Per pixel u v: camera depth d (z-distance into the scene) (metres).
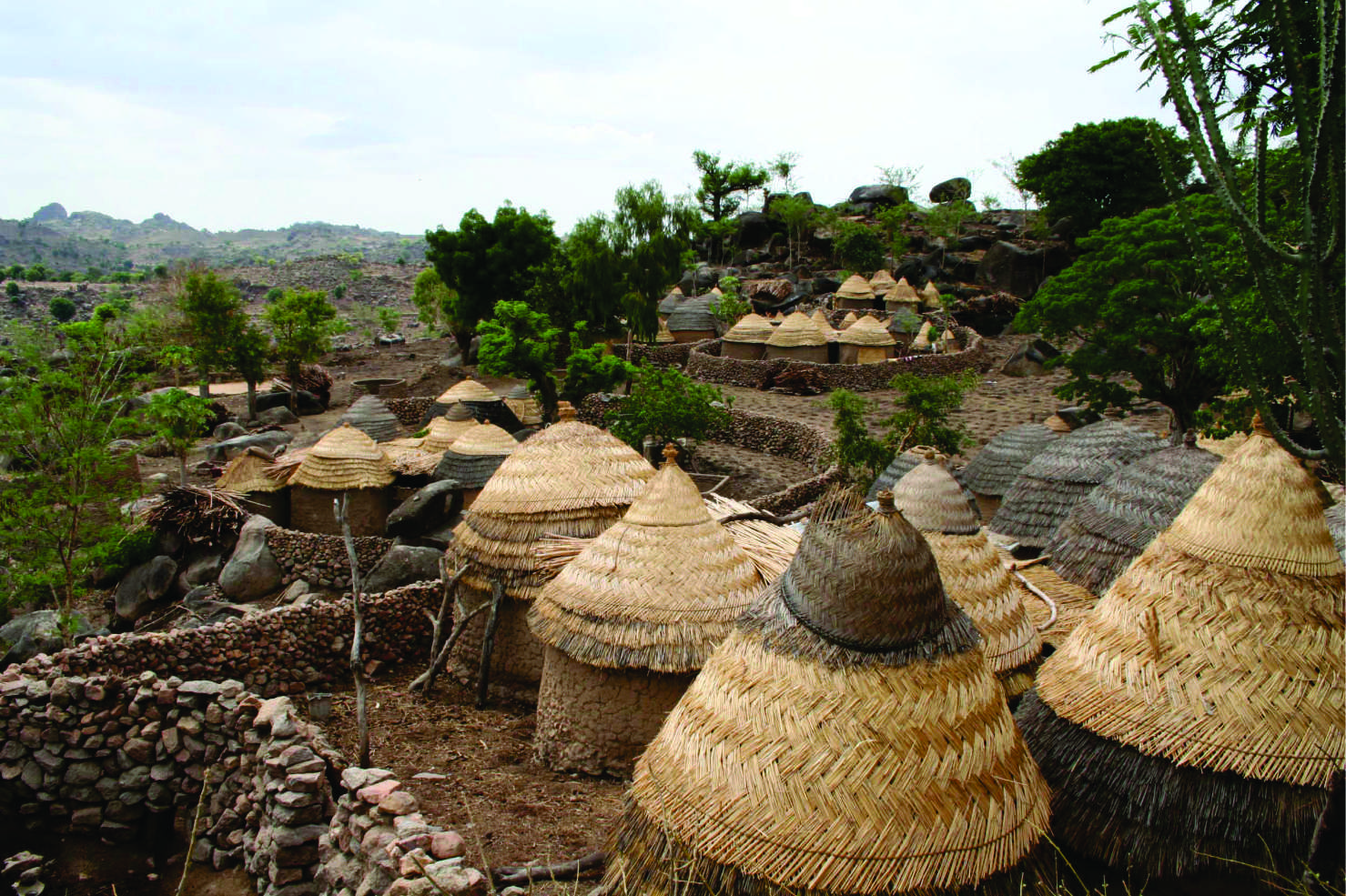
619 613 11.26
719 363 45.53
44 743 12.37
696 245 80.00
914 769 5.83
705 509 12.11
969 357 47.03
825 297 62.25
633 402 30.72
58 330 22.19
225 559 23.41
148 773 12.19
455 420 29.38
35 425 19.98
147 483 24.23
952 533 9.80
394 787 8.91
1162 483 11.52
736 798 6.06
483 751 12.61
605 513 14.83
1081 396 28.86
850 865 5.64
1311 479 6.60
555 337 33.00
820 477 25.75
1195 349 26.20
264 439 35.19
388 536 23.64
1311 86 5.15
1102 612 7.07
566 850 9.45
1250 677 6.17
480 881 7.42
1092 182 58.88
